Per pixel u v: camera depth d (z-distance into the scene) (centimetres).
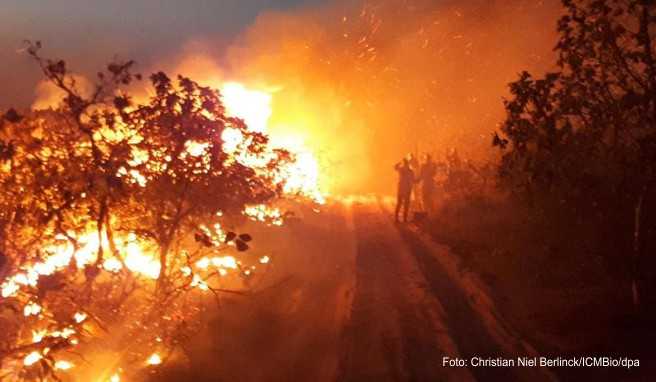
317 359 873
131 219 902
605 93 958
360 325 975
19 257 795
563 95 968
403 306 1063
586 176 994
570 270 1164
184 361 841
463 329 976
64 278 801
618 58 946
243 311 1013
